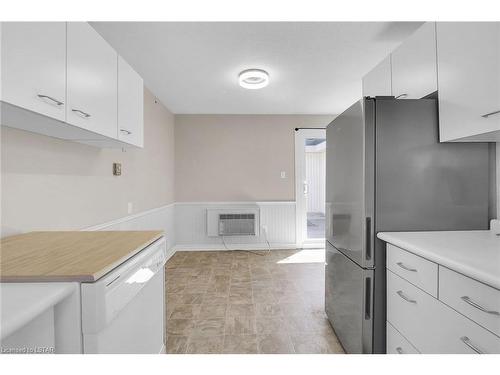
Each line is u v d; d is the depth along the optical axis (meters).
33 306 0.70
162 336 1.61
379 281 1.50
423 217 1.52
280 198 4.55
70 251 1.14
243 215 4.38
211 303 2.51
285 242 4.55
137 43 2.21
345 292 1.75
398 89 1.94
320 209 5.36
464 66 1.33
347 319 1.72
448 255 1.05
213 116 4.47
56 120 1.16
